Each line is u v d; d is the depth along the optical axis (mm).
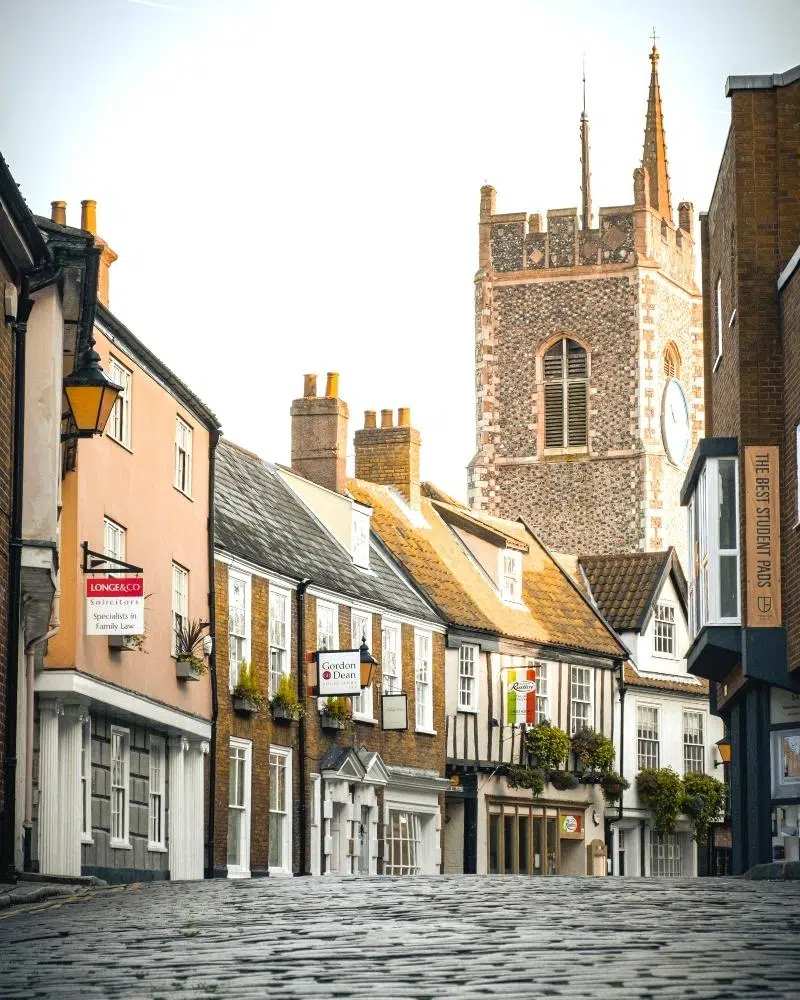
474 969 11977
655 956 12516
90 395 27344
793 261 35594
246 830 45094
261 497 52250
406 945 13664
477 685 59438
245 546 46531
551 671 63188
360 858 52031
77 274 27906
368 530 56062
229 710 44500
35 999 11164
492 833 59312
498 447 104688
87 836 34062
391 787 53906
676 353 106938
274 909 18000
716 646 38312
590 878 24984
